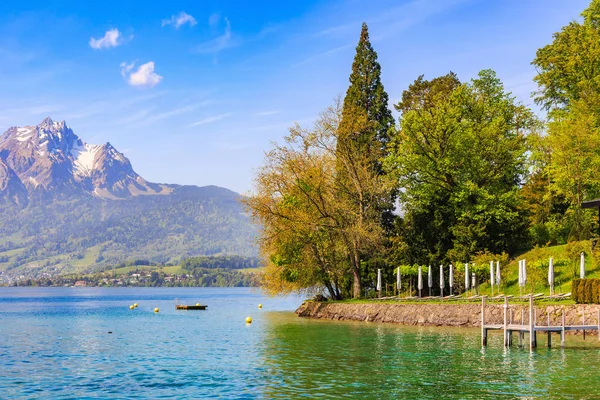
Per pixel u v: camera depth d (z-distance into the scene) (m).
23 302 161.88
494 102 81.56
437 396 24.27
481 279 64.50
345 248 67.62
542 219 73.75
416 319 57.22
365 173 69.00
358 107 83.06
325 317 68.06
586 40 70.31
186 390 25.94
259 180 66.44
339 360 33.78
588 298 45.16
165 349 40.62
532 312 37.66
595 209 64.38
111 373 30.50
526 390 25.27
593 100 66.25
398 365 31.80
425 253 70.75
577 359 33.56
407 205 75.88
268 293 74.06
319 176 65.38
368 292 73.62
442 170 72.00
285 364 32.56
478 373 29.23
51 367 32.72
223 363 33.38
